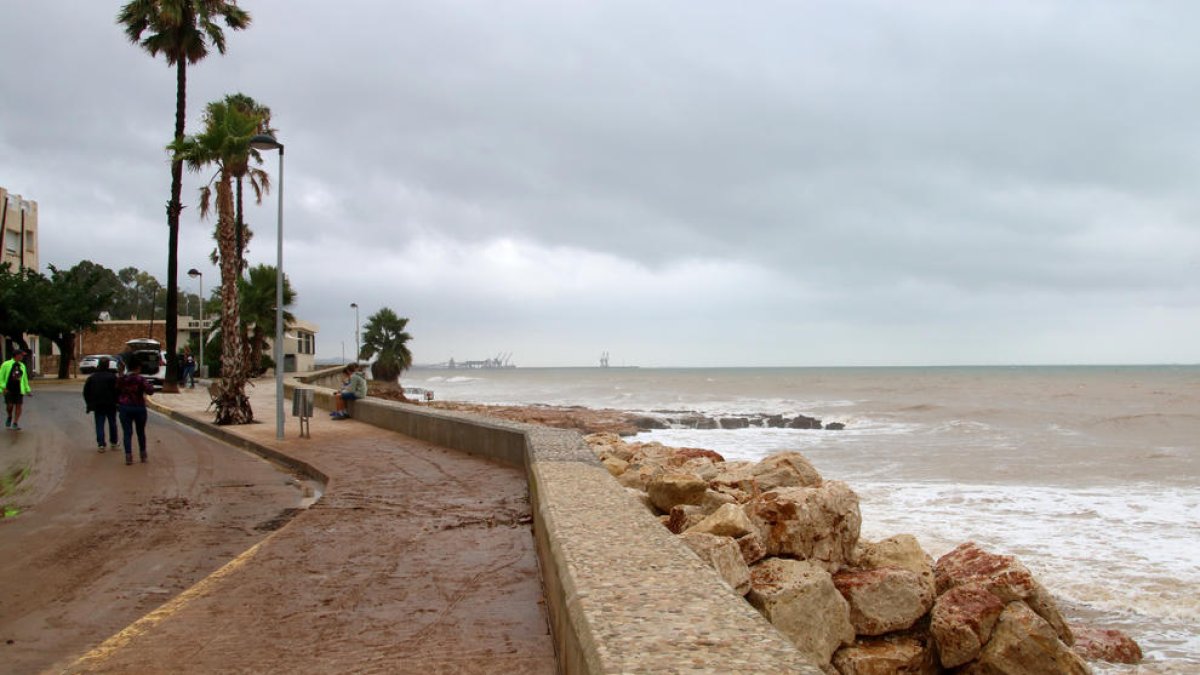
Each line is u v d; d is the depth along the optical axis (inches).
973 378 5315.0
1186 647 328.5
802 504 278.4
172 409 1031.6
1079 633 329.7
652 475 415.5
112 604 232.8
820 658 235.1
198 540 319.0
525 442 413.4
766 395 3070.9
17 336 1702.8
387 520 328.8
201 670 167.2
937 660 258.7
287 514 375.9
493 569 251.3
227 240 828.0
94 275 1918.1
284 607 212.1
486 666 167.8
